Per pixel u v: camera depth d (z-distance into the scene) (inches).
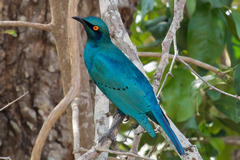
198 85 437.1
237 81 421.7
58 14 366.3
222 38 486.0
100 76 338.6
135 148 297.1
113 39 375.9
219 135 639.1
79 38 404.8
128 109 318.3
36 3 451.5
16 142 458.9
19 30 449.7
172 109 482.0
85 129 403.9
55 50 456.4
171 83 491.5
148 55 455.5
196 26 485.7
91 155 257.9
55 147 453.1
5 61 453.4
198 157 282.4
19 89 450.9
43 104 450.3
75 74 321.1
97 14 479.2
